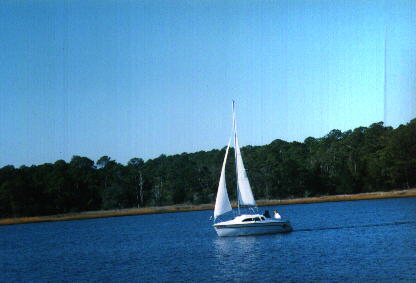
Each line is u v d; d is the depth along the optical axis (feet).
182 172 535.19
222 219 363.35
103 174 559.79
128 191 531.91
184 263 170.09
